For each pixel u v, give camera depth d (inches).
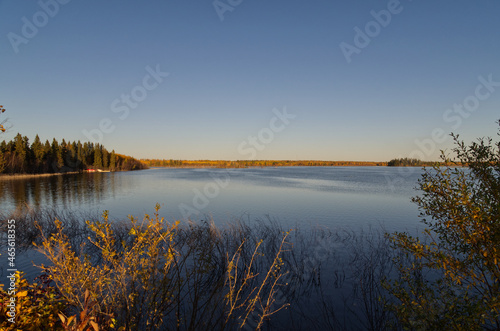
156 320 187.6
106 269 174.6
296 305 281.0
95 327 131.7
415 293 187.2
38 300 155.0
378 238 546.3
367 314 258.8
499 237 151.2
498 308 150.0
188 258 335.0
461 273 174.1
